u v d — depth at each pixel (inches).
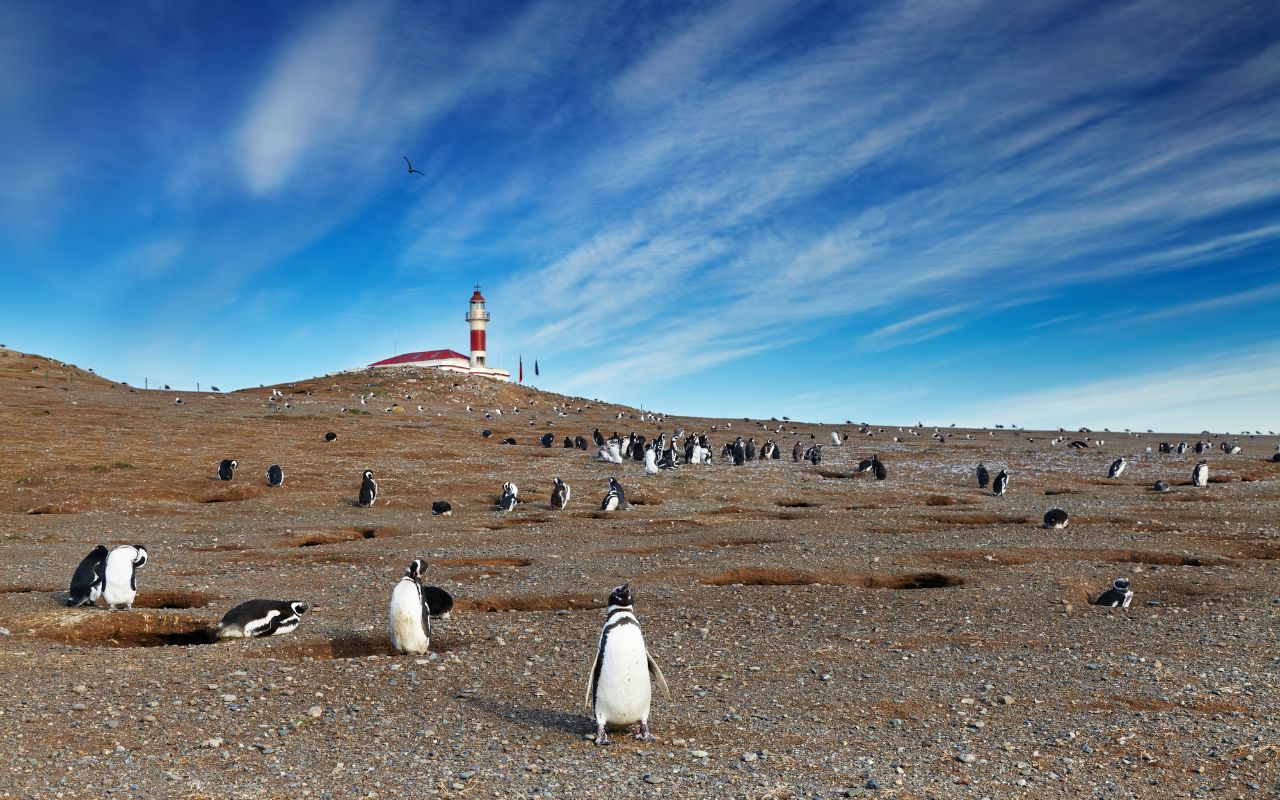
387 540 970.1
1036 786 301.1
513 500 1242.6
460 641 532.4
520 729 367.2
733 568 765.9
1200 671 441.7
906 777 308.3
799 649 506.0
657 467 1657.2
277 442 1945.1
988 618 582.2
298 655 511.2
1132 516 1047.6
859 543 896.9
